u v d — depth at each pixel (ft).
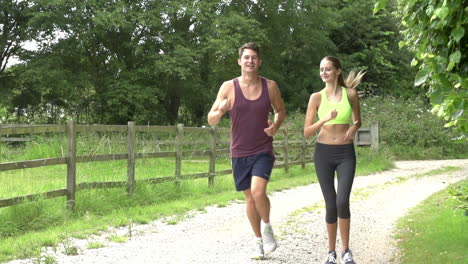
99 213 24.20
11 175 31.24
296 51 103.91
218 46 76.07
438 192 32.17
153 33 80.64
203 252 16.90
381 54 116.67
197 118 98.84
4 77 85.05
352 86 15.43
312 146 51.21
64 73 78.43
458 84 10.61
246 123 15.30
